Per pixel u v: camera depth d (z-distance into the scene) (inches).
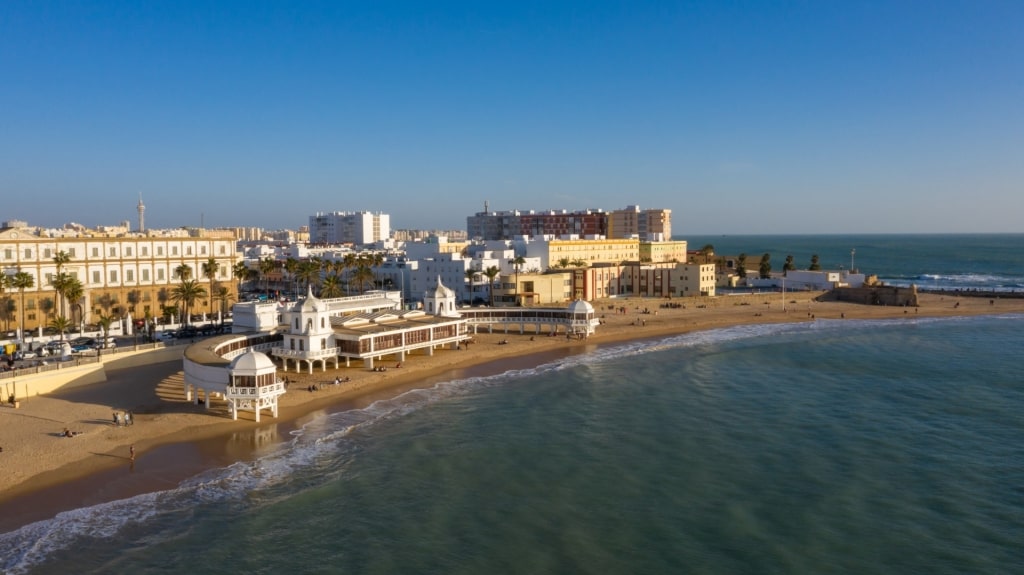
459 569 1876.2
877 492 2377.0
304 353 4067.4
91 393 3516.2
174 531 2080.5
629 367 4490.7
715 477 2517.2
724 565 1891.0
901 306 7800.2
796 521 2154.3
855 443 2901.1
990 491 2379.4
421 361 4532.5
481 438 2957.7
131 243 5723.4
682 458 2721.5
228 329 5246.1
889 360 4758.9
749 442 2918.3
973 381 4065.0
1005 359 4768.7
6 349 4207.7
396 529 2105.1
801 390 3860.7
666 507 2258.9
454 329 4921.3
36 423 3016.7
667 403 3560.5
